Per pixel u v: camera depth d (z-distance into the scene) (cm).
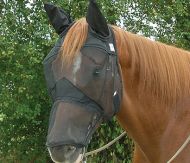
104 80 265
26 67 754
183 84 299
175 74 298
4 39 727
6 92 754
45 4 291
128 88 292
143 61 294
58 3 757
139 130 298
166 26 848
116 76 274
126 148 614
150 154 303
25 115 760
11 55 729
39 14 760
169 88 296
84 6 765
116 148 615
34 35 754
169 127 296
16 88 770
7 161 896
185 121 296
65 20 288
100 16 270
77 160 259
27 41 764
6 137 852
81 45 265
